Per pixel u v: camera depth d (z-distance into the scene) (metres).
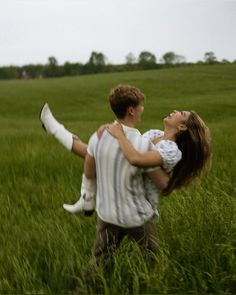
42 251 4.84
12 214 6.25
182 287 3.99
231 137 14.14
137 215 3.92
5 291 4.14
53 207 6.61
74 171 9.01
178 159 3.83
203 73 70.50
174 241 4.61
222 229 4.69
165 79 63.97
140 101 3.81
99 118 33.50
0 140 14.83
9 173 9.19
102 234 4.12
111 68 138.62
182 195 5.89
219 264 4.27
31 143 13.55
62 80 73.00
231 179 7.64
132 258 4.19
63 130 4.04
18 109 42.62
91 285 4.20
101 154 3.84
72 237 5.08
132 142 3.78
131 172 3.80
